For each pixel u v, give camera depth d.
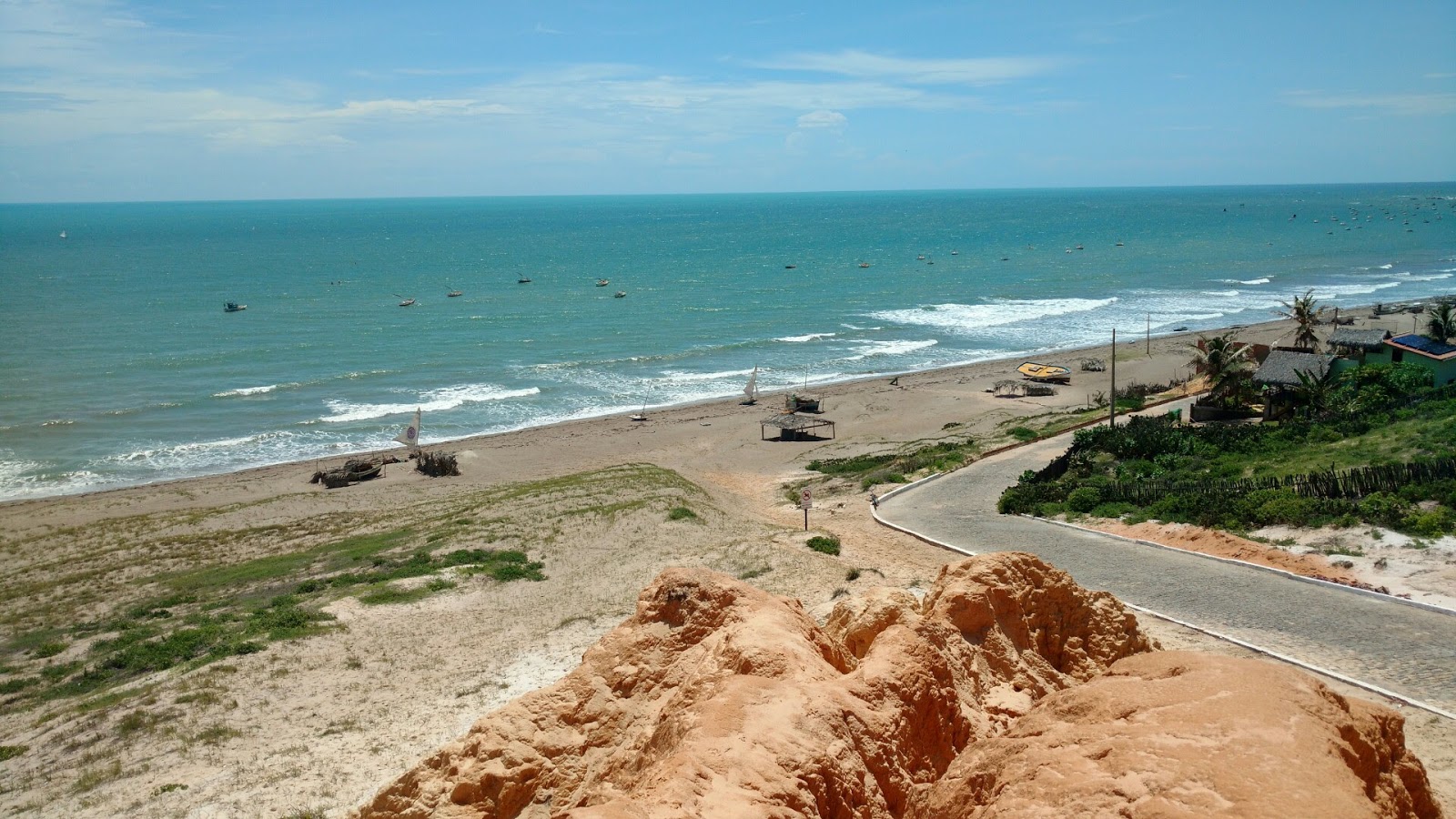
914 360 97.75
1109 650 16.19
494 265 190.38
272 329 111.62
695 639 15.14
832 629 16.78
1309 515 32.78
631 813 9.28
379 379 88.00
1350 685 21.08
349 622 32.16
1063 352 98.94
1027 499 41.81
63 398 79.06
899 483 50.03
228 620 34.00
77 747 24.03
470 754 14.02
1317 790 7.61
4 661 32.38
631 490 51.16
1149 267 175.88
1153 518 36.66
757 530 42.75
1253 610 25.98
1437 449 37.66
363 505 54.66
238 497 56.81
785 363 96.62
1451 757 17.83
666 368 94.44
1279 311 118.56
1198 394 67.00
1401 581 26.91
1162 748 8.48
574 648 28.81
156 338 105.00
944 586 16.31
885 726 11.74
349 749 23.09
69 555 45.91
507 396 82.62
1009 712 14.08
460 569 37.94
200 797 21.03
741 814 9.42
